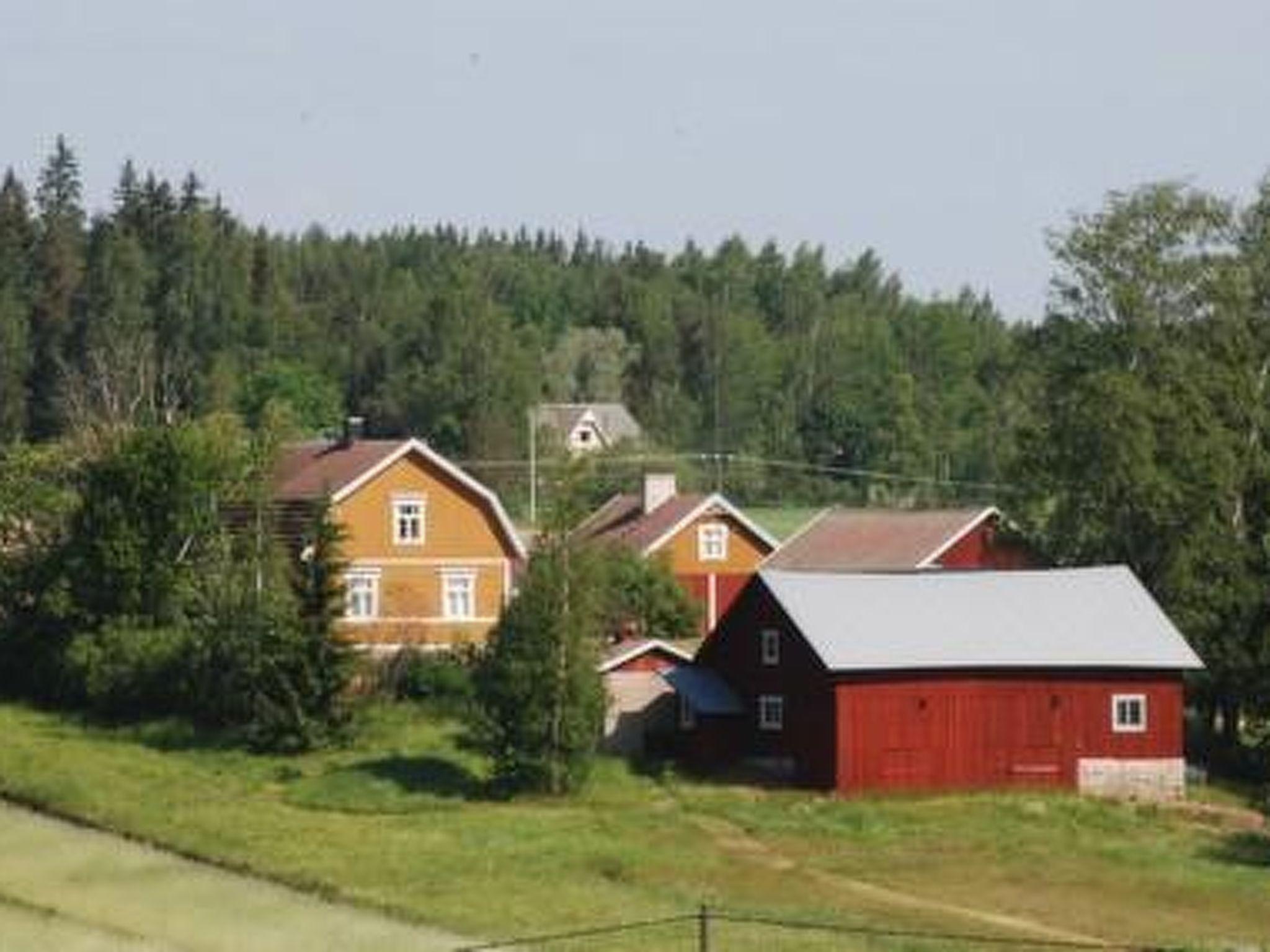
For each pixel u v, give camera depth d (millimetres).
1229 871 159625
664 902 139500
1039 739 191125
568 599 180125
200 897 133500
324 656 192000
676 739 198250
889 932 131750
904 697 187750
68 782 169750
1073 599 198750
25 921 123875
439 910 132875
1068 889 152625
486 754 182750
